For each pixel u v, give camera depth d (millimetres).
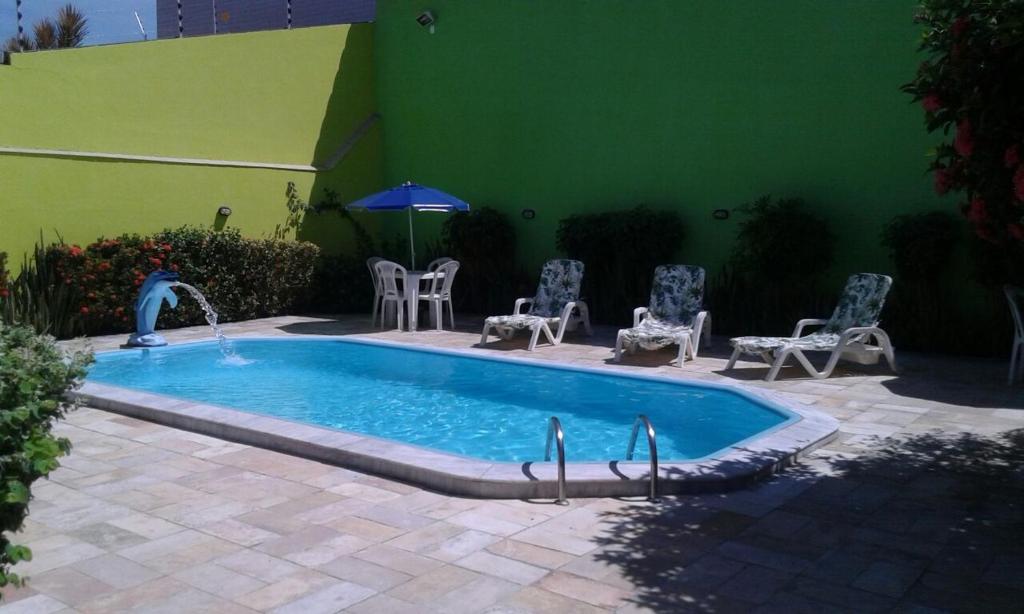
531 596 3520
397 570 3795
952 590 3557
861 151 9875
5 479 2715
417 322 12367
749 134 10750
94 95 11445
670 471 4895
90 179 11312
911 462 5355
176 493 4910
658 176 11633
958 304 9211
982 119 3605
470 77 13617
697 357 9242
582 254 11789
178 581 3717
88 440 6137
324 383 8812
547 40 12617
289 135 13773
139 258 11414
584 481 4738
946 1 3881
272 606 3463
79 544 4148
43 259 10727
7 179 10531
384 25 14727
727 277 10891
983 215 3818
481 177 13664
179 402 6875
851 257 10039
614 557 3914
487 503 4680
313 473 5270
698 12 11070
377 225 14969
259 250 12703
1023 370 7613
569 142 12531
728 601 3469
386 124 14922
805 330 9938
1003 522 4332
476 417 7379
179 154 12398
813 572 3744
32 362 3617
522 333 11148
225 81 12891
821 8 10047
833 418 6254
